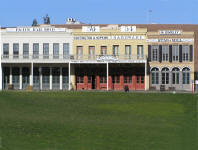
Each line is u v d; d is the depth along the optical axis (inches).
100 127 1027.3
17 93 1866.4
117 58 2477.9
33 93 1893.5
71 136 902.4
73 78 2603.3
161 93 1961.1
